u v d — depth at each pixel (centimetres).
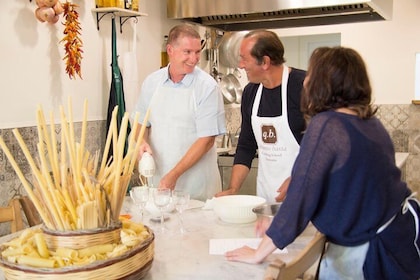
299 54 512
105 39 284
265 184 234
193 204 214
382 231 131
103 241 127
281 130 223
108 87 288
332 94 130
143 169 211
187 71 240
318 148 124
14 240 134
